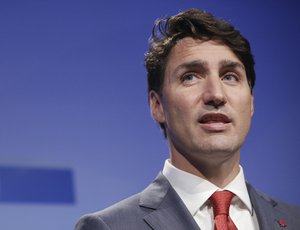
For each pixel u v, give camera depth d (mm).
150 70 3055
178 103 2771
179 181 2807
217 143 2670
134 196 2875
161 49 2973
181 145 2779
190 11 3018
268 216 2795
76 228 2750
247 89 2850
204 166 2773
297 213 2945
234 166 2822
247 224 2738
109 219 2695
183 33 2930
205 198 2727
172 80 2850
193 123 2717
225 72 2852
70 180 4719
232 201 2777
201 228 2680
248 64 2984
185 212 2680
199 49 2848
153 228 2656
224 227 2609
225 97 2727
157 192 2826
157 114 3027
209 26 2895
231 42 2893
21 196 4574
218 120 2709
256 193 2906
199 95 2742
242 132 2766
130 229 2660
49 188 4656
